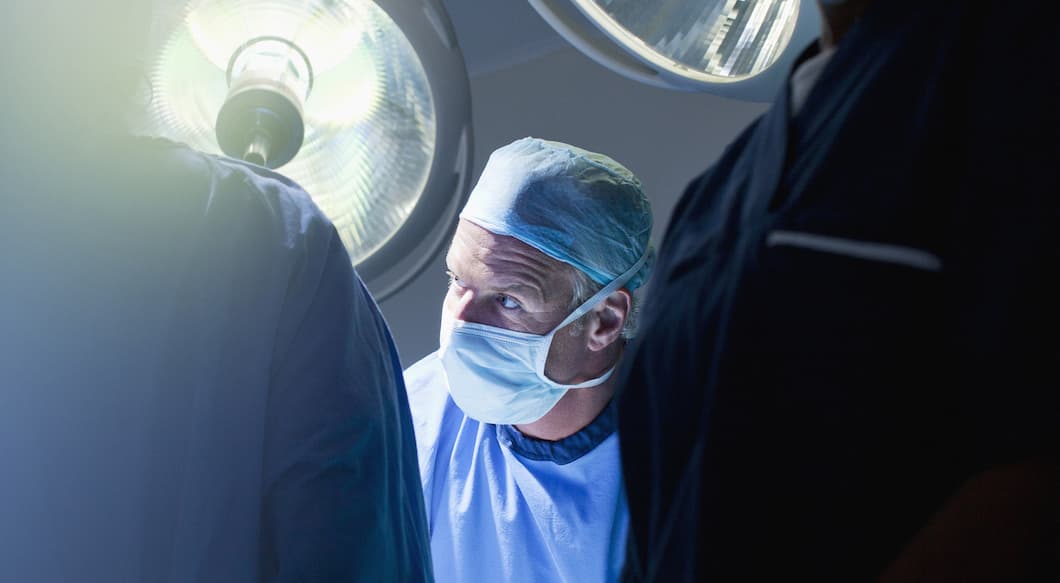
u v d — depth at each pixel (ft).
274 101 3.18
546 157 5.33
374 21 3.28
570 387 5.26
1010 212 2.09
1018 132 2.11
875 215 2.29
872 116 2.41
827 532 2.25
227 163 3.12
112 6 2.85
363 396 3.02
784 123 2.71
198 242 2.91
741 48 3.50
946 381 2.18
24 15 2.76
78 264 2.78
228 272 2.90
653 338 2.86
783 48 3.23
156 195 2.92
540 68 7.67
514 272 5.10
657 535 2.67
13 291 2.73
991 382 2.04
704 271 2.75
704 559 2.39
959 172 2.22
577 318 5.17
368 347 3.18
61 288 2.76
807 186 2.45
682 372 2.68
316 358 2.96
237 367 2.83
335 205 3.57
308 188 3.61
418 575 3.24
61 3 2.79
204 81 3.47
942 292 2.20
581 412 5.36
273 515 2.84
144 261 2.84
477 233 5.21
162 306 2.82
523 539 5.29
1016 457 1.99
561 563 5.19
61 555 2.62
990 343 2.05
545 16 3.86
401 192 3.45
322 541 2.81
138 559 2.66
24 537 2.61
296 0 3.33
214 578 2.67
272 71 3.28
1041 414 1.98
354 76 3.43
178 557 2.65
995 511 1.99
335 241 3.17
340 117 3.51
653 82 3.81
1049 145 2.07
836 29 2.85
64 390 2.70
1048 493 1.97
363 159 3.53
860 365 2.25
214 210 2.96
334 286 3.07
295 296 2.98
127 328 2.77
